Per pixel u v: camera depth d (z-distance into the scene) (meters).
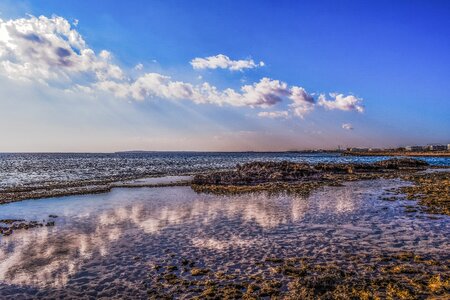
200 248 15.64
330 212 23.66
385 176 52.00
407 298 10.04
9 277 12.62
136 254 14.96
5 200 30.61
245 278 12.01
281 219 21.56
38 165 102.50
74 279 12.34
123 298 10.77
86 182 46.72
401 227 19.05
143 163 115.94
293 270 12.48
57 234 18.61
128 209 25.86
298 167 56.25
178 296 10.77
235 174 48.03
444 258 13.75
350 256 14.15
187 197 32.03
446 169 69.88
